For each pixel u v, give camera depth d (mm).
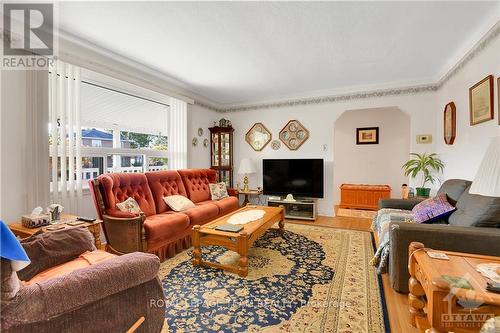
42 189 2367
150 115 3945
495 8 2029
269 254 2684
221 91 4547
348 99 4344
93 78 3031
